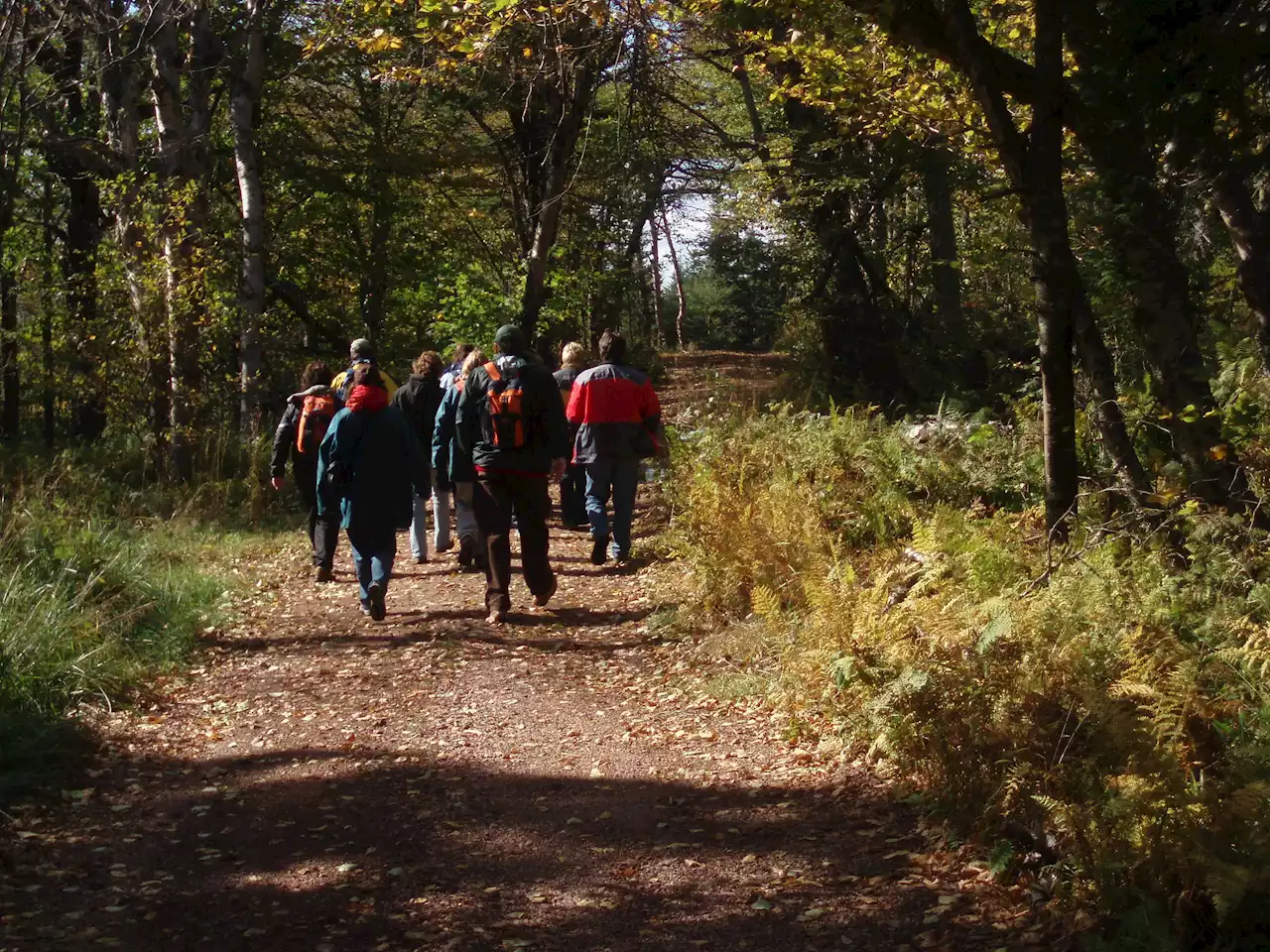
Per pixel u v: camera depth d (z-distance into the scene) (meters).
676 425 12.95
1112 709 4.11
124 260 16.45
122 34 17.31
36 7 16.66
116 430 17.73
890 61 9.59
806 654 5.95
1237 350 7.55
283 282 25.34
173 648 8.04
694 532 8.63
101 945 4.00
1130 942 3.50
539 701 6.80
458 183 26.78
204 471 15.80
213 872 4.64
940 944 3.80
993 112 6.73
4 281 18.92
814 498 8.66
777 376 23.42
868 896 4.18
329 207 25.39
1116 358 8.72
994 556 5.73
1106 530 6.11
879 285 21.00
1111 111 6.45
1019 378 15.50
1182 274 6.92
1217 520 5.99
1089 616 4.82
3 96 16.88
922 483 8.81
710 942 3.94
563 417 8.83
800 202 19.30
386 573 8.72
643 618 8.69
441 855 4.74
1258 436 6.98
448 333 24.48
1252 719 4.12
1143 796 3.75
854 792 5.14
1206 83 6.13
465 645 8.05
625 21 10.02
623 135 20.72
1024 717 4.54
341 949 3.98
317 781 5.61
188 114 17.73
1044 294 6.40
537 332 26.95
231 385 17.61
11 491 11.91
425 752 5.99
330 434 8.73
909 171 17.75
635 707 6.68
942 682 4.77
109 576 8.85
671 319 57.19
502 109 24.30
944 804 4.72
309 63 22.48
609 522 12.66
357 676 7.42
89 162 18.55
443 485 11.33
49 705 6.52
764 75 12.32
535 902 4.29
